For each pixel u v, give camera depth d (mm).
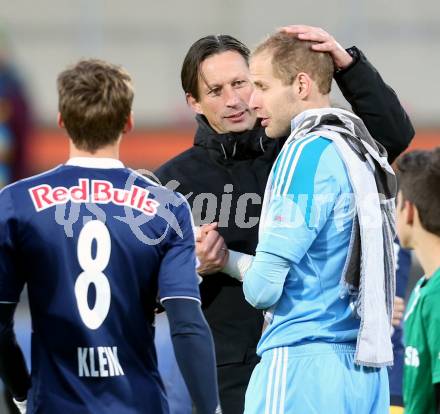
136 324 11344
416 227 13438
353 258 11992
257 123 14586
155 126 41938
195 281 11461
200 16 46688
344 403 11906
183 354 11148
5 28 43375
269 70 12469
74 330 11148
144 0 46750
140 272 11336
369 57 45656
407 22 45719
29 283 11336
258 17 46406
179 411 15156
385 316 12164
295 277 12109
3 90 33125
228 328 14352
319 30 12625
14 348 11438
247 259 13672
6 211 11234
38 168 40344
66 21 46656
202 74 14547
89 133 11555
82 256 11242
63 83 11602
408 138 13781
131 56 46094
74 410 11047
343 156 12008
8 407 12312
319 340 12023
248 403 12320
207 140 14750
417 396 13070
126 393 11180
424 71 45438
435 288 12844
